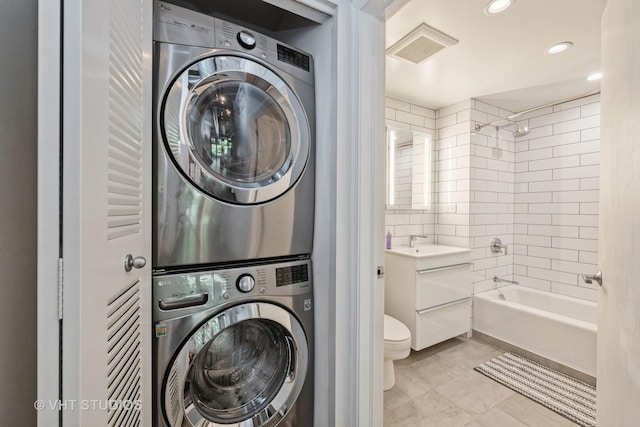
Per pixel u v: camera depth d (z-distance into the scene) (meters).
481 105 2.69
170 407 0.86
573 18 1.52
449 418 1.60
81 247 0.41
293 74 1.12
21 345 0.49
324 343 1.13
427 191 2.83
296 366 1.12
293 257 1.15
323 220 1.14
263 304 1.03
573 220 2.58
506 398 1.77
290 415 1.10
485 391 1.84
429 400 1.75
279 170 1.10
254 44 1.03
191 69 0.89
